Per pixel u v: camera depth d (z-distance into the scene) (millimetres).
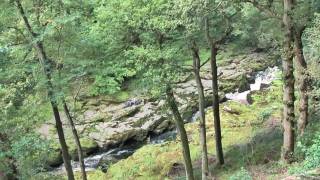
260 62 43969
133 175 28672
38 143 20875
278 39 20938
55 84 20297
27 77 21500
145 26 20047
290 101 18250
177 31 20453
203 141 22578
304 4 18312
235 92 40062
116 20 21000
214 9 18375
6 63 20984
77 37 21578
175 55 20375
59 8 21219
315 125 21125
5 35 20859
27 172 21500
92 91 36500
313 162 14297
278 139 25500
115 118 36125
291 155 18578
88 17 23562
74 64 21359
